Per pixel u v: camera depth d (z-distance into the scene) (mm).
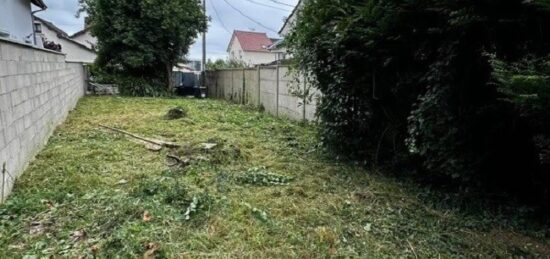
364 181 3611
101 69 14523
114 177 3555
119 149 4754
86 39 27062
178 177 3562
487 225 2637
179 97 14719
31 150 4078
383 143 4023
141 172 3725
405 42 3299
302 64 4473
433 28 2809
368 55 3621
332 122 4328
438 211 2904
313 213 2814
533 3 2119
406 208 2971
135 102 11289
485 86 2814
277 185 3473
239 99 11898
